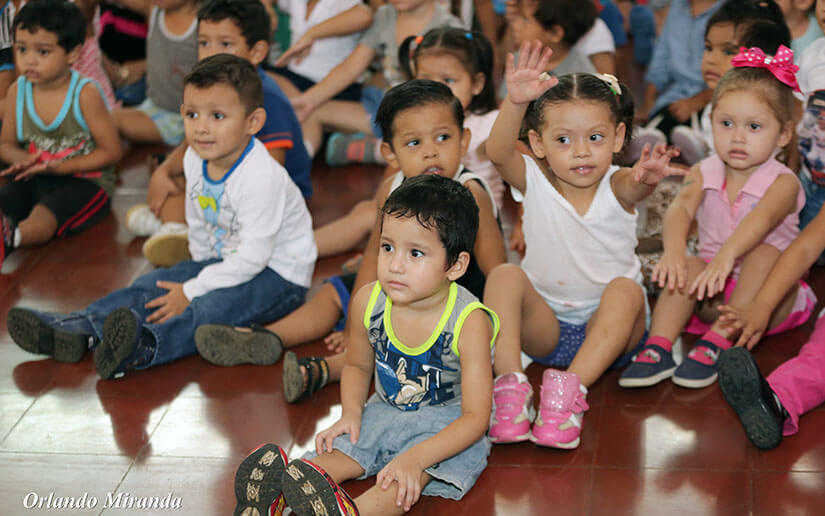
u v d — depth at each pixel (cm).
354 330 220
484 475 222
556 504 211
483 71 323
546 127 233
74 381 267
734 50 325
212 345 268
